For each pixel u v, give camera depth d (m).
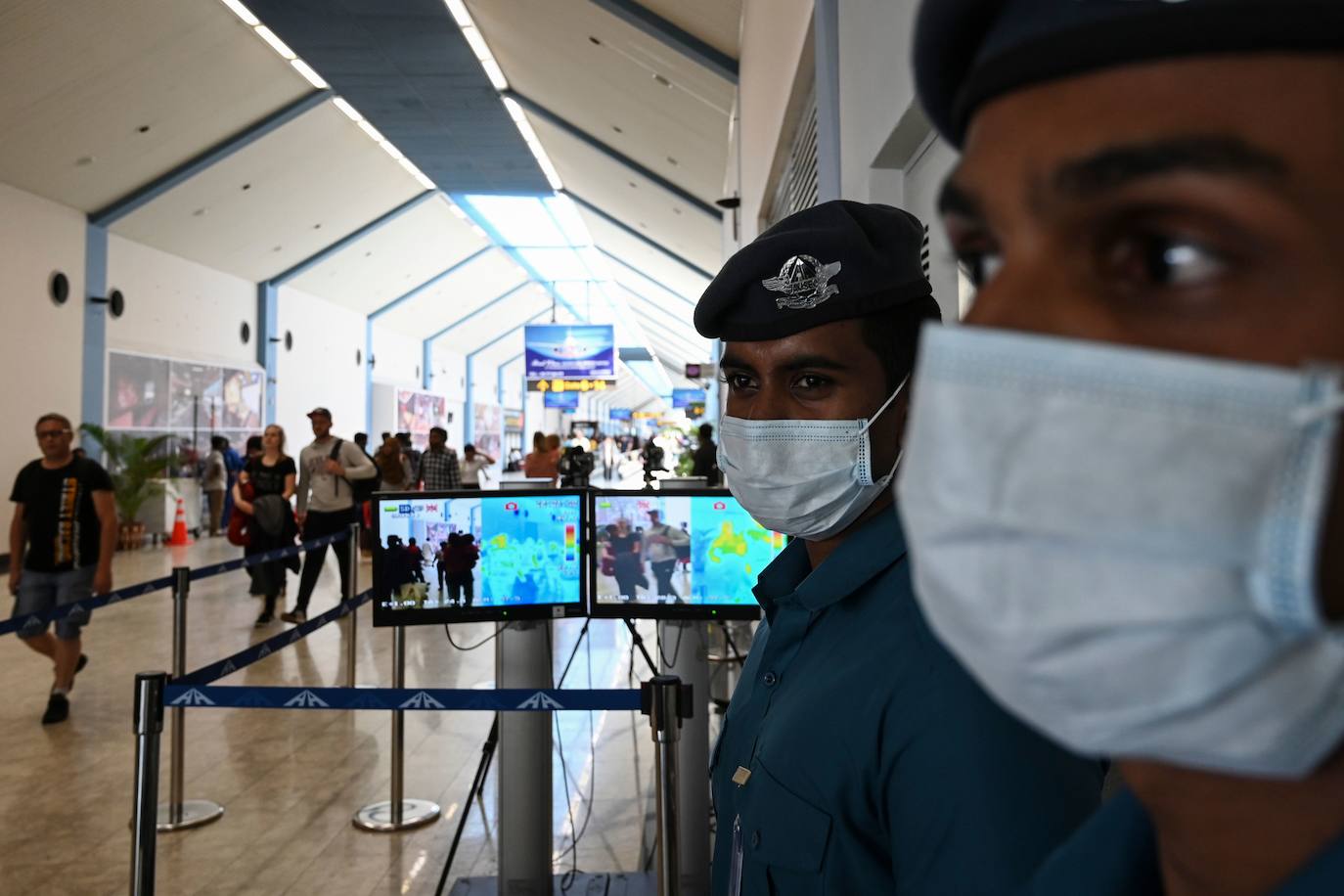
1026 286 0.42
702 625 3.43
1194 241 0.38
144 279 16.38
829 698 0.98
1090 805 0.85
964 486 0.41
